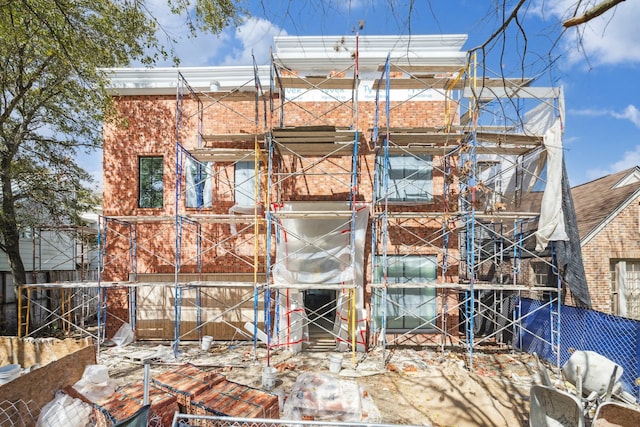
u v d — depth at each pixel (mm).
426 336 9969
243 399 4980
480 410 5836
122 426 2908
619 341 6695
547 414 4691
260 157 9852
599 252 10727
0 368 6484
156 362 8430
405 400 6352
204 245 10578
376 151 9984
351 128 10148
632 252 10719
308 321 9844
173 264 10562
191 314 10500
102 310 11258
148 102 10938
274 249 10352
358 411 5613
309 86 10039
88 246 13961
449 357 8906
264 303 10172
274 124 10734
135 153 10875
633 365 6355
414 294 10109
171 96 10938
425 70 9211
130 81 10555
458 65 8914
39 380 5020
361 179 10430
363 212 9898
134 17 8117
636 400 6113
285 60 10992
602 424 4285
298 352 9312
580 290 8422
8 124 11477
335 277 9672
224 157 10203
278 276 9641
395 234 10203
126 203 10836
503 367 8227
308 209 10109
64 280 13641
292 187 10539
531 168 9734
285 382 7215
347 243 9844
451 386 6605
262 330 10312
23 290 11547
